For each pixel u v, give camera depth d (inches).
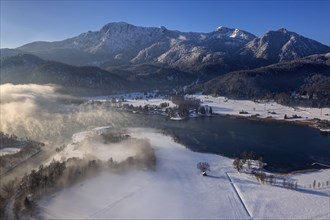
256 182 7706.7
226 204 6678.2
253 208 6545.3
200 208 6501.0
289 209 6540.4
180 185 7411.4
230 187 7416.3
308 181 7864.2
